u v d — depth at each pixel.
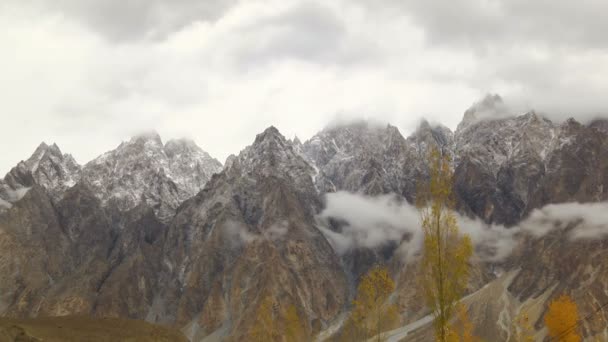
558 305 85.12
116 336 122.12
